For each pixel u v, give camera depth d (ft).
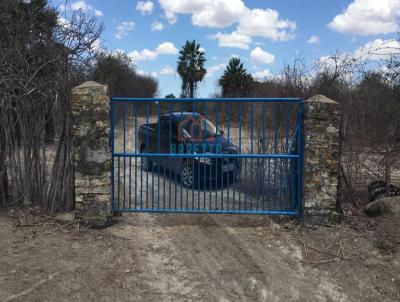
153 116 37.47
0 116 20.43
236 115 33.96
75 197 18.88
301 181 19.22
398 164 23.22
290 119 24.11
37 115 20.29
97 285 13.92
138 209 19.80
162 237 18.29
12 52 19.38
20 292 13.25
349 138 22.49
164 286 14.11
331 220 18.74
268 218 20.52
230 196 25.99
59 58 19.92
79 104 18.40
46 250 16.39
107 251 16.57
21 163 20.83
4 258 15.56
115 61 96.32
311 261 16.16
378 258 16.33
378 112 22.38
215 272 15.21
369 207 20.16
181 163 21.84
